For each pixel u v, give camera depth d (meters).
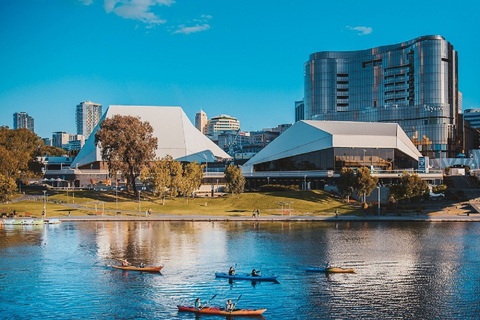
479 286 72.00
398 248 95.44
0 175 145.12
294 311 62.69
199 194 195.25
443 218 132.50
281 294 68.75
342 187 156.62
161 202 162.12
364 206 148.12
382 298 67.06
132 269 80.38
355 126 194.50
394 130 192.38
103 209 143.00
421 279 75.31
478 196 165.88
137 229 117.25
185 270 80.19
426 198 159.50
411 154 197.62
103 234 110.19
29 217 132.88
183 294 68.94
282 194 166.50
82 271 79.81
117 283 73.62
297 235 108.94
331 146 179.88
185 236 107.75
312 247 96.12
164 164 163.50
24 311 62.81
